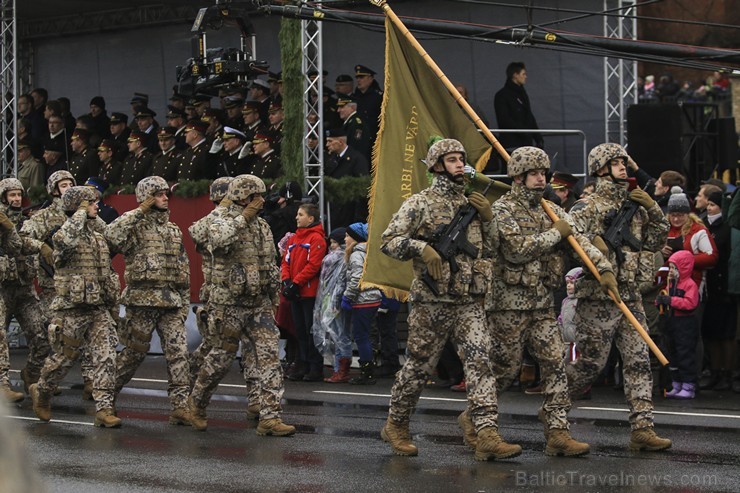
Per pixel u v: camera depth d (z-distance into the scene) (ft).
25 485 4.77
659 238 31.32
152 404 43.29
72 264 37.40
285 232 53.93
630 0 63.31
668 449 30.66
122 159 73.15
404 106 37.17
